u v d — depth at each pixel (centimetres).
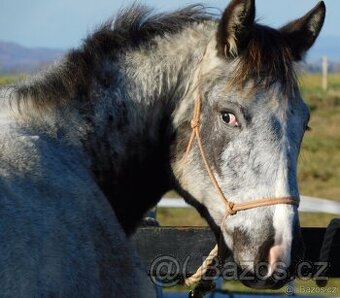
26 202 455
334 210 1005
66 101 533
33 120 518
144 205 575
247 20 516
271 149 501
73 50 556
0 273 415
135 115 549
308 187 1973
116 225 515
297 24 555
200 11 570
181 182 543
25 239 438
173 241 696
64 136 524
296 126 513
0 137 486
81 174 514
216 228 522
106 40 554
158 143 556
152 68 552
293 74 518
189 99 543
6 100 528
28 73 565
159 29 560
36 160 483
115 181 550
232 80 513
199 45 552
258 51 514
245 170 504
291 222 491
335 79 6309
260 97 509
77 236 477
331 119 3078
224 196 511
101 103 542
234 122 511
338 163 2253
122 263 507
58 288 450
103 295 490
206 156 524
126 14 566
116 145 545
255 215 497
